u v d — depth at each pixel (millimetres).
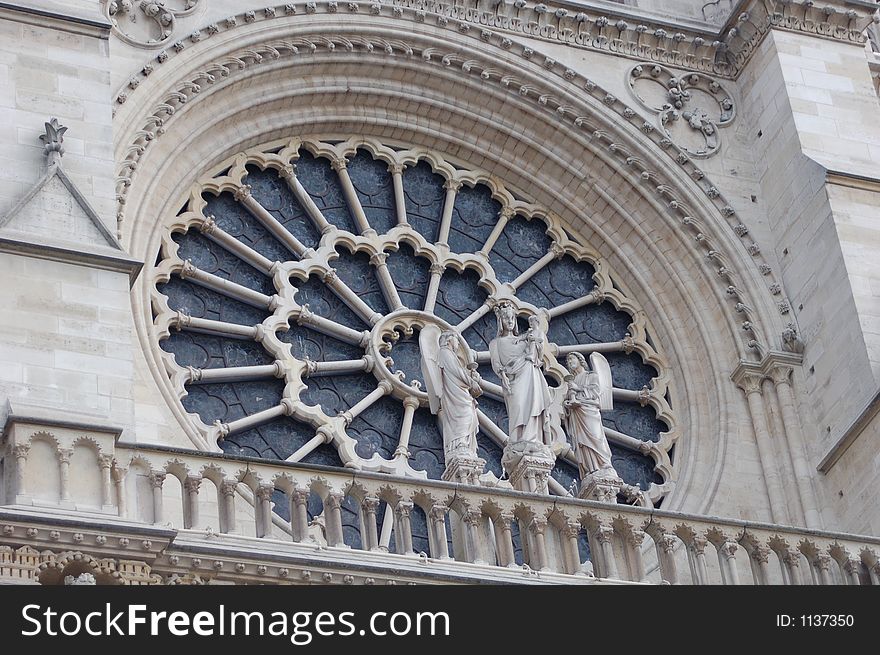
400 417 52875
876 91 60188
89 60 49500
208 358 52125
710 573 49438
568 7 58500
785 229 56656
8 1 49500
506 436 52969
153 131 52188
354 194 55938
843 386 53312
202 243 53688
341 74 56250
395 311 54250
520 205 57531
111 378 44312
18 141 47625
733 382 54969
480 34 57500
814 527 52156
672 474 53938
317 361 52969
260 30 54812
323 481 43844
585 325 56406
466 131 57500
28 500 41250
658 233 57094
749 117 59031
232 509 42875
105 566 40625
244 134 54969
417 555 43500
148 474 42750
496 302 55500
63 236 45906
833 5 59219
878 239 55000
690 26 59438
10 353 43844
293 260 54438
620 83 58375
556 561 45125
